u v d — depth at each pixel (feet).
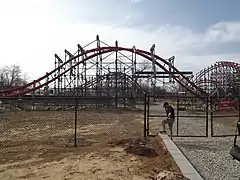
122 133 59.21
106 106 140.67
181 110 136.26
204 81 204.54
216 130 68.69
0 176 28.17
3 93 158.30
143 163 32.14
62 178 26.99
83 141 48.75
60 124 75.46
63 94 174.70
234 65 178.09
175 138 53.72
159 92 258.57
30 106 124.47
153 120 90.12
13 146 44.34
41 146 44.14
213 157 36.94
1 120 83.41
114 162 32.89
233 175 28.58
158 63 176.35
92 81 175.42
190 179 23.95
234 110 123.03
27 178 27.32
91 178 26.66
